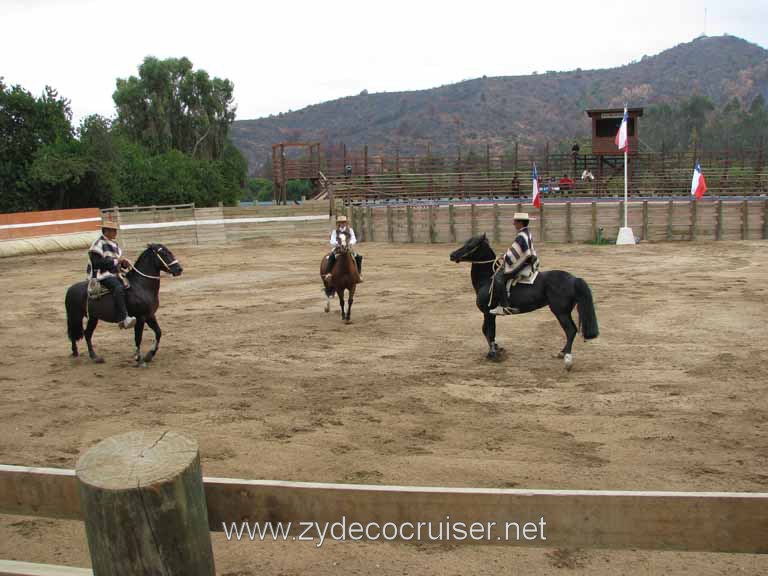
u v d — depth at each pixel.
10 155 38.38
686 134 152.50
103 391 9.77
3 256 29.55
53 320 15.84
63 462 7.12
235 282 21.75
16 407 9.07
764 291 17.14
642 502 2.94
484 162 51.97
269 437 7.70
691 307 15.23
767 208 31.22
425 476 6.49
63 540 5.41
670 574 4.66
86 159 38.53
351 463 6.86
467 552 5.02
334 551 5.05
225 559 4.94
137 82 64.38
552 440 7.43
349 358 11.56
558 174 48.69
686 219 31.98
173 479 2.46
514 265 10.31
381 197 44.53
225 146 68.38
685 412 8.24
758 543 2.93
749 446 7.09
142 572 2.50
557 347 11.98
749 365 10.27
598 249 29.52
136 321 11.05
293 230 37.16
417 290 19.44
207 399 9.27
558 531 3.00
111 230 10.91
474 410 8.55
